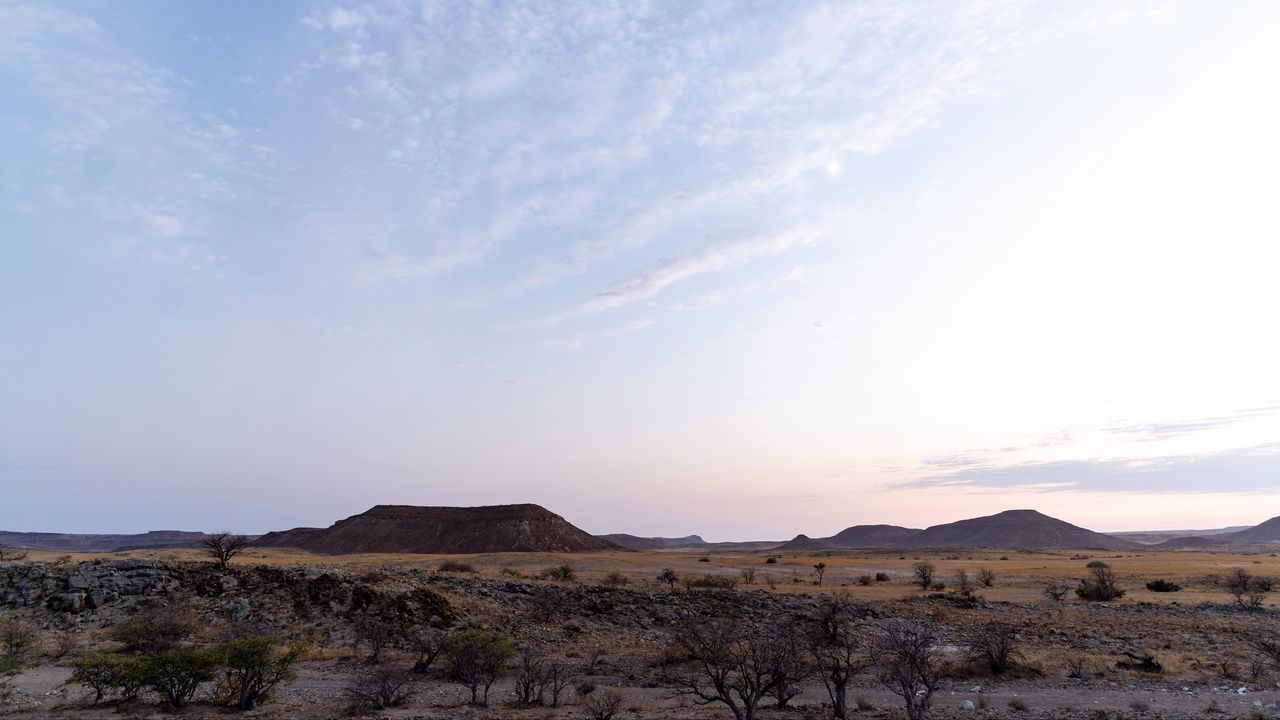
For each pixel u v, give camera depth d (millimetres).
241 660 24656
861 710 24578
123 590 43312
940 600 59625
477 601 48688
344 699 25859
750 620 48469
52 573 44656
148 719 22031
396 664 33531
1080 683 29594
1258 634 42812
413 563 98938
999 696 27219
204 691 27172
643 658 36750
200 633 38844
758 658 25688
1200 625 46688
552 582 65312
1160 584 73875
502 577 67688
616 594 53938
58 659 32906
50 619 39625
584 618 48062
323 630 40250
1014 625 45531
